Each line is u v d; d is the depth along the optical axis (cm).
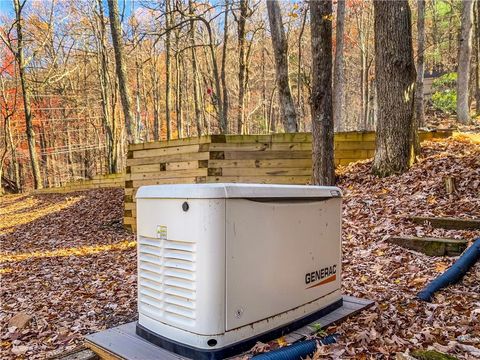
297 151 653
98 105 2480
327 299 258
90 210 1076
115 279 480
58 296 437
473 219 428
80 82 2502
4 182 2289
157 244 211
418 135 674
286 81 850
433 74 2303
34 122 2361
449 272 338
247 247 199
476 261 354
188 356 194
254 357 189
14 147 2270
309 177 655
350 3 2025
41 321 367
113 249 648
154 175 720
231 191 190
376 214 514
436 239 409
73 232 882
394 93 597
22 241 854
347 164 711
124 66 1054
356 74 2739
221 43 1809
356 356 213
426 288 320
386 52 596
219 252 187
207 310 188
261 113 2820
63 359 219
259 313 207
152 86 2206
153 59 1984
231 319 193
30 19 1853
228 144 645
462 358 215
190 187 191
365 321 254
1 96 2153
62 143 2694
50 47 2069
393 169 604
